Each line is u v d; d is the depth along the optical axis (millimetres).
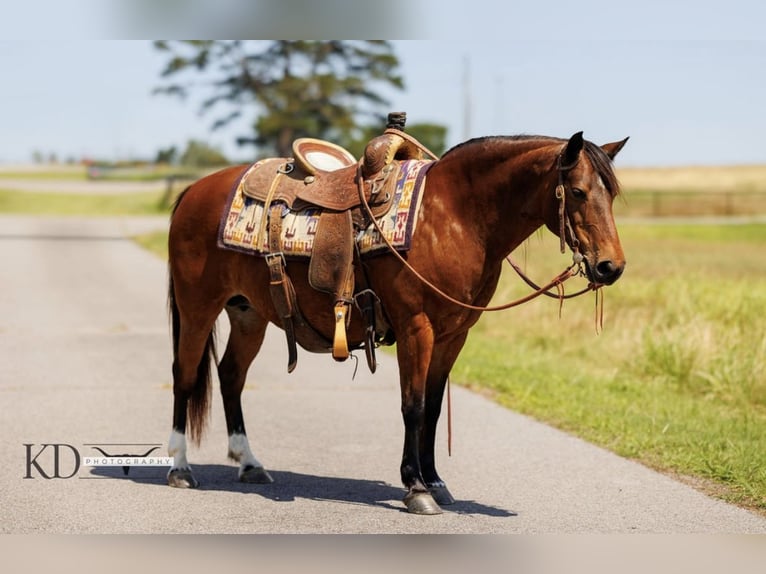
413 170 6676
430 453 6953
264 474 7461
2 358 12688
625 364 12781
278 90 63656
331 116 64125
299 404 10391
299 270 6871
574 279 19219
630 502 6984
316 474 7711
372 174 6746
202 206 7422
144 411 9750
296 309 6953
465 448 8578
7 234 38625
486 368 12289
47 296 19891
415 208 6477
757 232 46969
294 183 7086
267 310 7129
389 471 7812
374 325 6699
